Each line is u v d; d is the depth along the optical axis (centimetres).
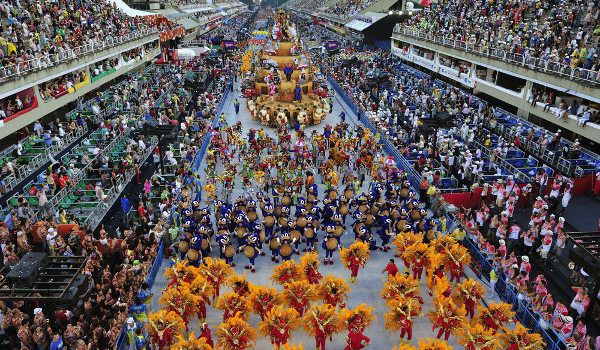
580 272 1709
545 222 1962
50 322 1400
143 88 4562
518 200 2420
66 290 1248
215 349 1262
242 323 1291
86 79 3719
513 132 3247
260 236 1808
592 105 3064
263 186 2366
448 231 2022
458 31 4728
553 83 3006
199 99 4303
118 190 2470
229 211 1941
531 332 1448
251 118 4138
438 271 1608
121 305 1416
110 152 2919
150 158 3047
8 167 2378
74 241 1822
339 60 6488
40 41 3125
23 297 1218
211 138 3155
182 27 7469
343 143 2869
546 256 1855
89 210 2184
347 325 1296
